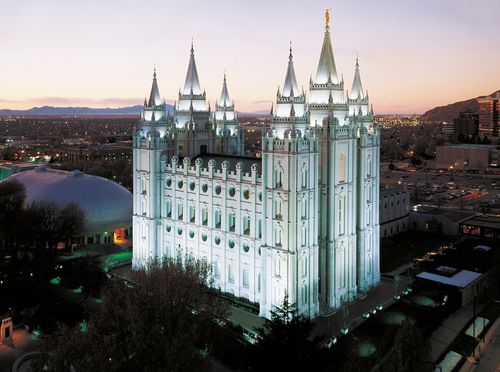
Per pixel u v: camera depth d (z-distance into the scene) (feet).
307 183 342.64
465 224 606.96
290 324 258.98
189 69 453.17
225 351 297.12
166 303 265.75
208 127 455.63
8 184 526.16
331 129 356.38
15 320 344.49
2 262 478.18
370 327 339.77
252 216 362.94
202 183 396.98
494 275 417.69
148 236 432.66
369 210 408.26
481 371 300.20
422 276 422.41
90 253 486.79
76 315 351.25
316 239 352.08
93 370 216.54
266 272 350.43
